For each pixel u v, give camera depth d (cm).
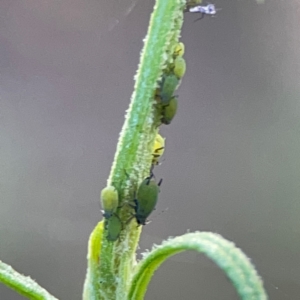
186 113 7
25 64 7
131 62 7
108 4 7
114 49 7
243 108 7
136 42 7
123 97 7
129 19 7
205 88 7
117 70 7
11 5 7
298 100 7
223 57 7
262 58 7
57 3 7
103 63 7
